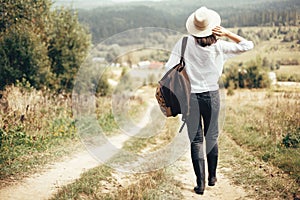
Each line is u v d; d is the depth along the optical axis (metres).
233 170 6.18
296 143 7.38
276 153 6.86
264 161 6.63
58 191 5.05
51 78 13.95
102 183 5.47
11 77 12.73
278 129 8.26
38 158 6.60
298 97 11.69
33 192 5.09
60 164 6.40
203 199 5.07
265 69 19.00
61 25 14.97
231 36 5.03
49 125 8.84
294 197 5.01
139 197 4.92
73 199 4.80
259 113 10.88
